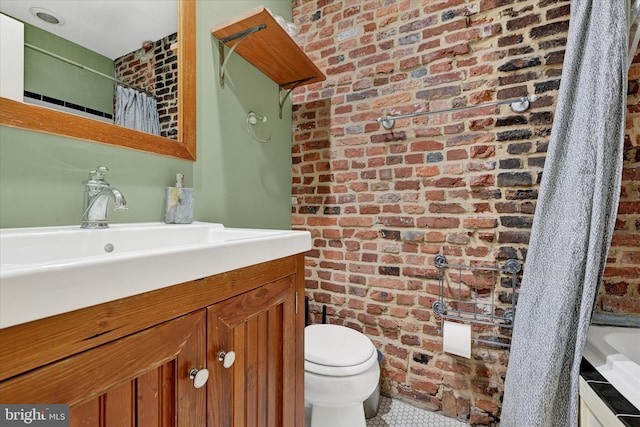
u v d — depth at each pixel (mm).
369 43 1634
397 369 1528
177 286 509
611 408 740
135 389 447
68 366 372
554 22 1242
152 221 995
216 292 588
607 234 909
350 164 1681
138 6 959
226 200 1308
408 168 1524
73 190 794
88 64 834
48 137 746
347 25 1701
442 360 1426
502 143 1326
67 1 799
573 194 956
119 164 900
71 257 677
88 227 758
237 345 640
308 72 1535
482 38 1369
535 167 1268
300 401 867
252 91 1466
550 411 918
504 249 1317
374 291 1599
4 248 578
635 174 1153
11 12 695
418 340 1482
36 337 343
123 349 431
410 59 1525
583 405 895
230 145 1327
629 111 1155
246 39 1248
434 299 1451
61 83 775
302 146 1826
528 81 1284
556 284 961
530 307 1052
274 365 767
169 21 1047
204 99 1187
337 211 1716
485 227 1353
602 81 905
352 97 1681
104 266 394
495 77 1343
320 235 1765
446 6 1443
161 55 1021
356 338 1318
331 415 1160
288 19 1818
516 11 1306
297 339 857
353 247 1665
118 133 885
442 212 1443
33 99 719
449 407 1402
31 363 340
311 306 1787
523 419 975
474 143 1379
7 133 678
